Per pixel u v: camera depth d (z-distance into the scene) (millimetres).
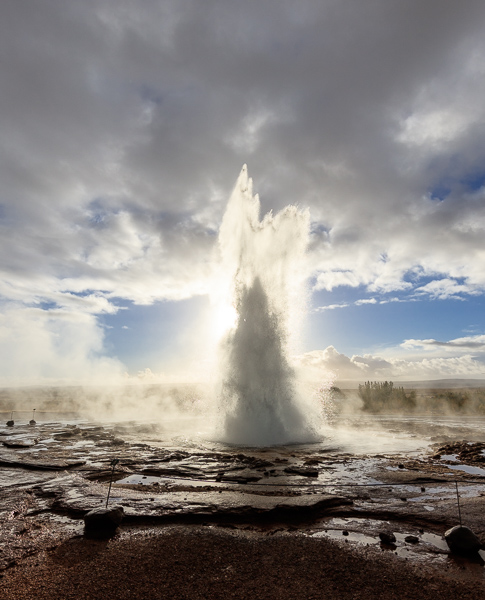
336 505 6844
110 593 3855
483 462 10492
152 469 9438
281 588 3984
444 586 4059
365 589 3980
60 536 5426
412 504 6766
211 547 5004
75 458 10859
